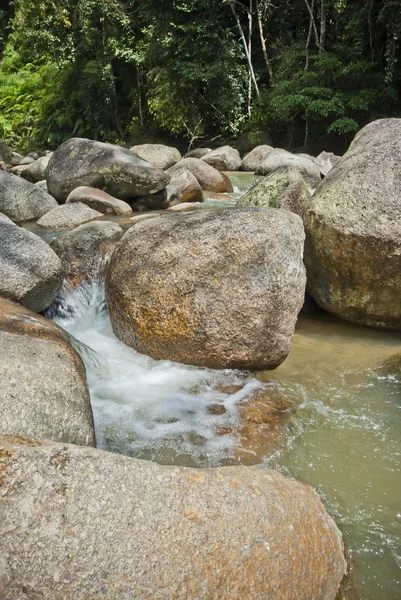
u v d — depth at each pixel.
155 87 18.33
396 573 2.00
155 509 1.66
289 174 5.10
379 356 3.80
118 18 18.77
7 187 7.57
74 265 4.69
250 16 17.75
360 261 3.87
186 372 3.41
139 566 1.52
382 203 3.78
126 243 3.61
